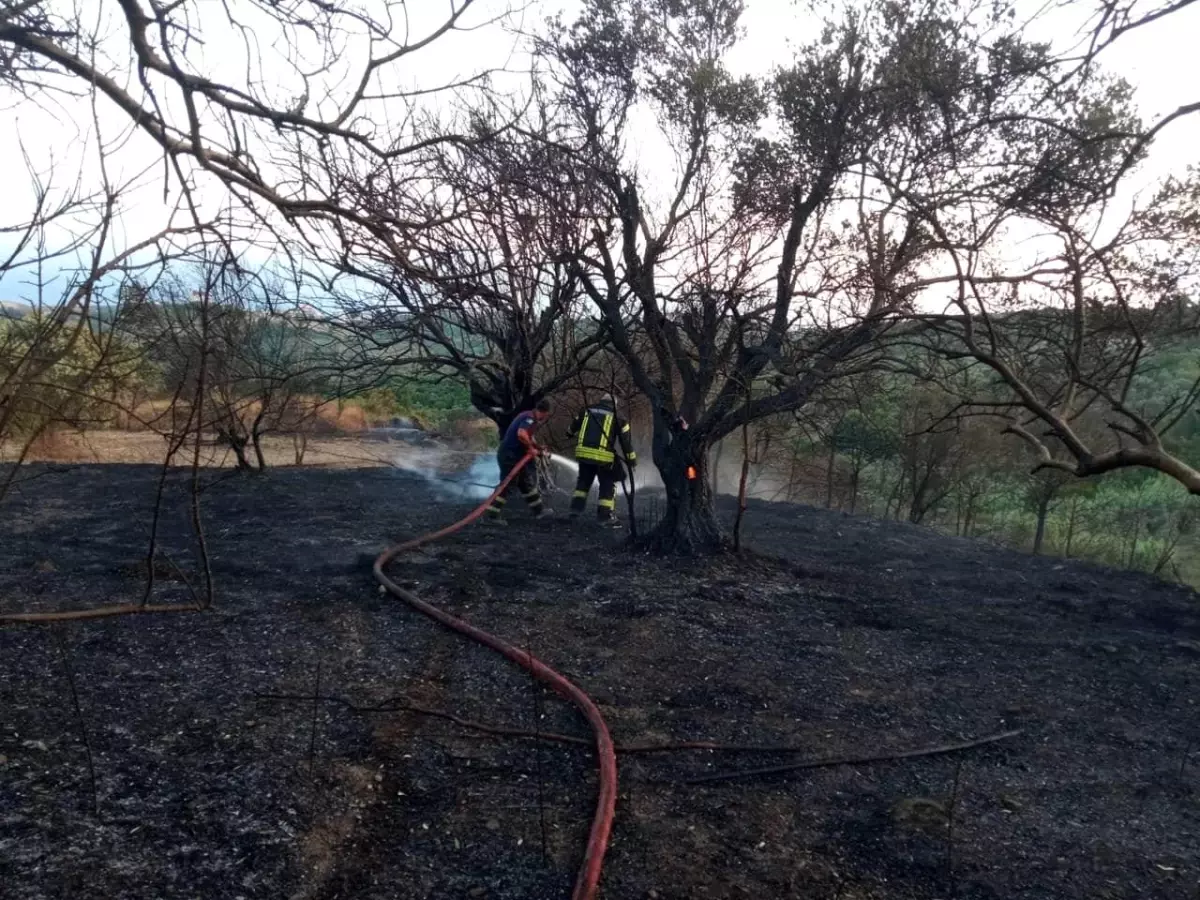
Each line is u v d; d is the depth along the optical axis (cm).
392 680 514
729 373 765
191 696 477
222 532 906
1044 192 464
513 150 393
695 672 546
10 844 330
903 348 732
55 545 814
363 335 864
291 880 320
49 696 467
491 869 333
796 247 700
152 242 289
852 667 571
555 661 554
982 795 405
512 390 1023
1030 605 759
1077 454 317
